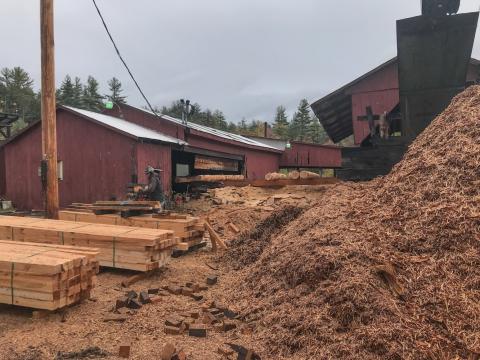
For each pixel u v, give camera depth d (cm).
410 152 581
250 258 701
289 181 1627
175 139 1644
